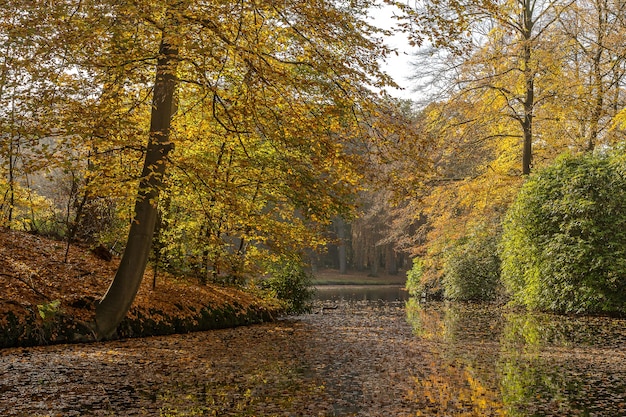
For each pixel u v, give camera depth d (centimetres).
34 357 874
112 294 1086
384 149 1067
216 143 1391
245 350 1035
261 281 1897
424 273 2909
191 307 1373
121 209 1157
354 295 3409
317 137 1012
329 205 1155
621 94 2189
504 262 2156
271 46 1085
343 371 842
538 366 903
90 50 892
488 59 2073
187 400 651
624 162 1647
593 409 636
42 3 836
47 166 907
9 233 1384
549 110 2172
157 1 885
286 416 592
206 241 1460
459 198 2344
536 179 1933
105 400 643
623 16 2034
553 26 2162
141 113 1244
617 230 1706
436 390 724
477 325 1549
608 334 1317
